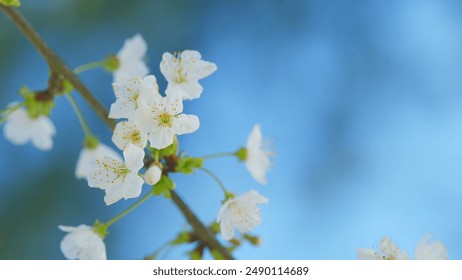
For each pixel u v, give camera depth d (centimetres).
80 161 65
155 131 52
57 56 58
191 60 54
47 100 59
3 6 58
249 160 61
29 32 58
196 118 52
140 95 51
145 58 65
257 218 56
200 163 54
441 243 53
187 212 57
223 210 56
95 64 64
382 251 54
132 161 51
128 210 56
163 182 54
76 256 56
